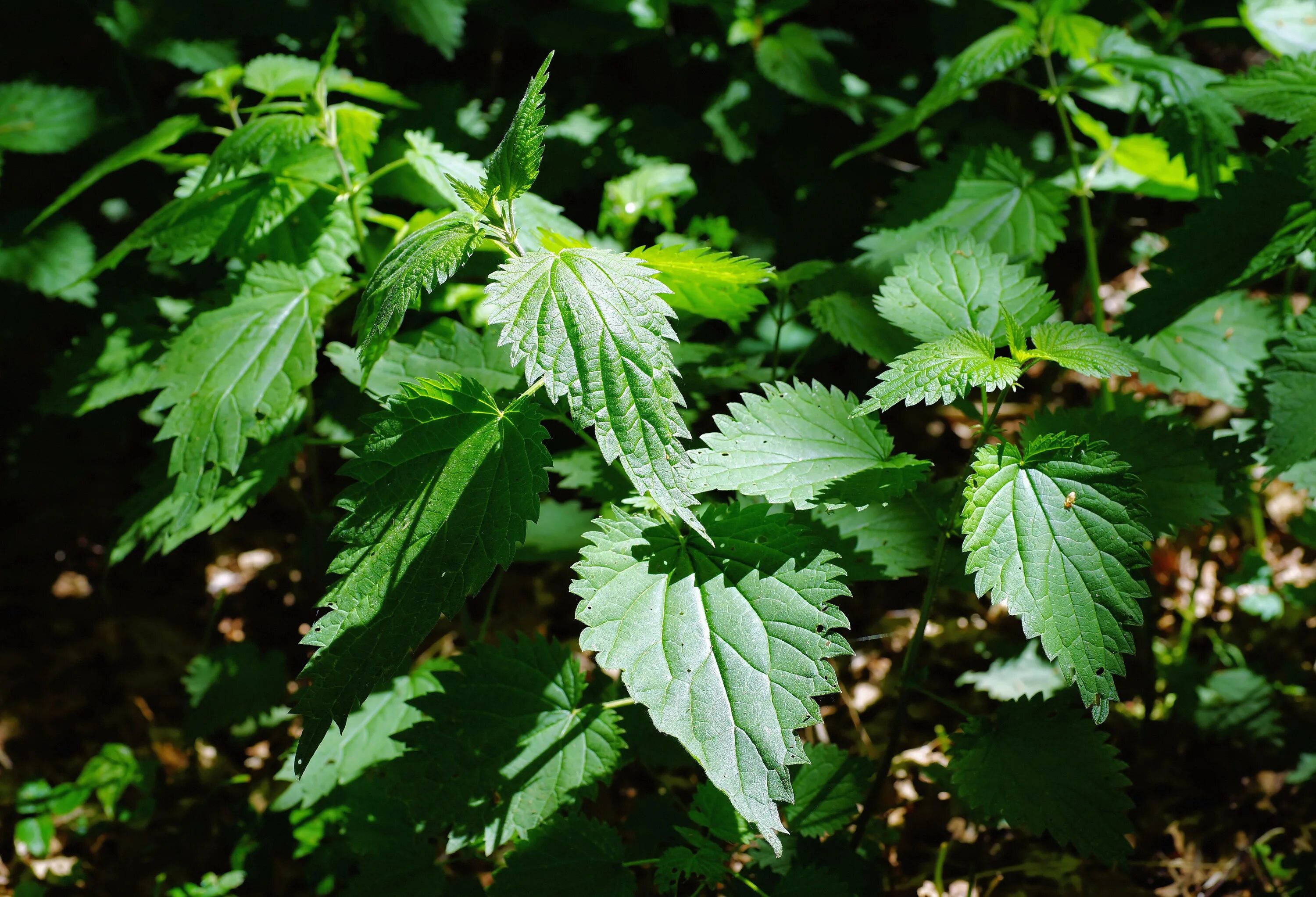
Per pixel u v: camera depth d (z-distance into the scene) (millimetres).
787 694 646
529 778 709
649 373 637
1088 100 1204
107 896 854
